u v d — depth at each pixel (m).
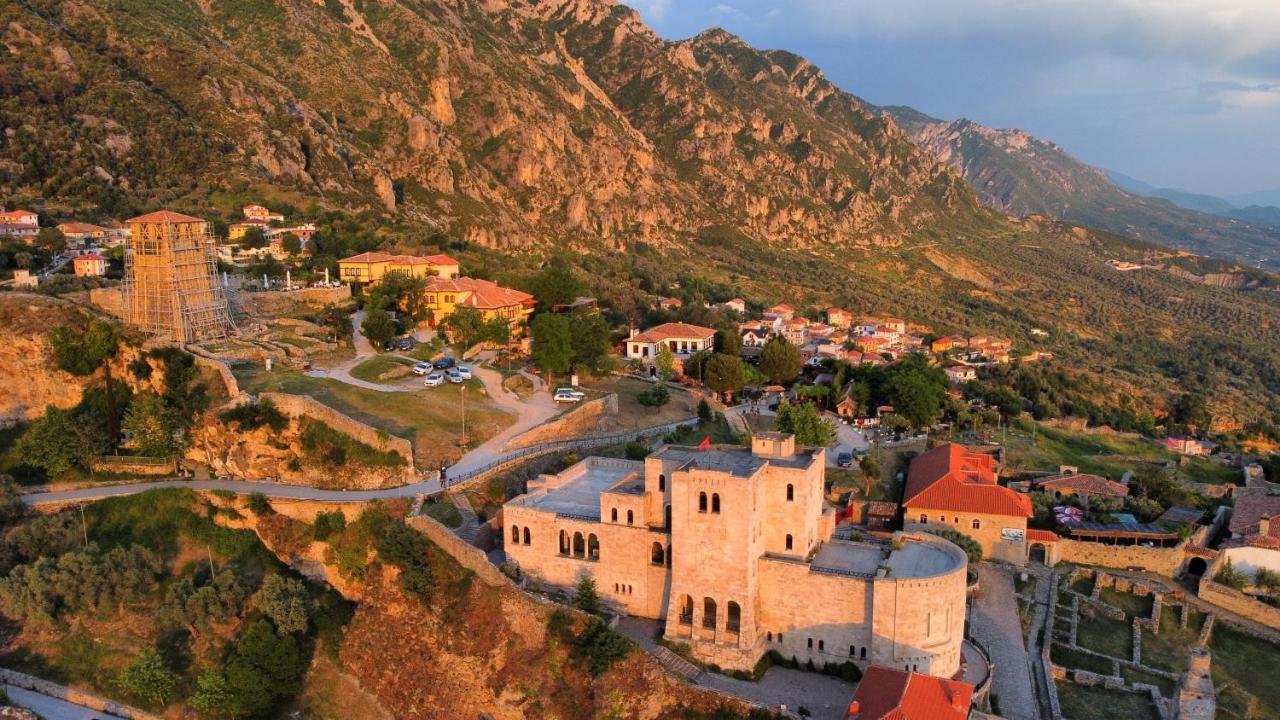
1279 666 92.38
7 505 100.50
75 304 131.25
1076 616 97.19
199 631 91.19
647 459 88.56
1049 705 79.69
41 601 90.94
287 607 90.75
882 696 69.31
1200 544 115.38
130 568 94.56
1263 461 158.88
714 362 169.88
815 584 81.81
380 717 85.88
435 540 94.94
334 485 106.19
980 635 90.81
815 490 87.38
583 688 79.69
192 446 113.94
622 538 88.31
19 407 122.12
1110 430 185.38
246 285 174.50
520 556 93.12
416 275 191.12
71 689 86.06
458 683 84.75
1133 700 82.56
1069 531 113.94
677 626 84.50
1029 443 155.38
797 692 79.00
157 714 84.81
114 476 111.31
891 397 159.62
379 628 90.75
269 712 85.50
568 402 138.88
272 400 112.38
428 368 145.12
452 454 113.12
